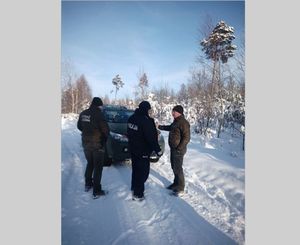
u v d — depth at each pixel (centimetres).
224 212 355
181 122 408
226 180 455
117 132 550
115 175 495
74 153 633
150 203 376
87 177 416
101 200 382
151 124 386
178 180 413
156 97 1209
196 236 298
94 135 393
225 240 295
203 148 714
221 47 701
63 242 282
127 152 530
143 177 386
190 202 383
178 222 325
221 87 803
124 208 358
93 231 302
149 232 303
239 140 803
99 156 393
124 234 298
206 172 507
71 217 330
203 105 915
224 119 845
